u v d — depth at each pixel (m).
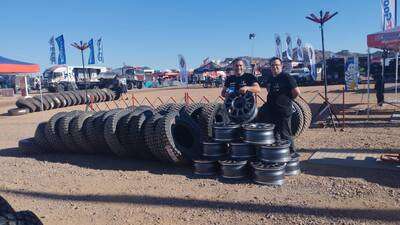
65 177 8.09
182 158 8.06
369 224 5.04
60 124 10.05
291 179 7.04
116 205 6.26
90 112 10.29
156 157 8.55
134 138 8.74
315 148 9.42
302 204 5.82
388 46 13.55
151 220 5.57
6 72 23.69
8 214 3.11
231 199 6.20
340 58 42.72
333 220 5.21
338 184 6.60
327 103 13.12
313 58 37.91
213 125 7.74
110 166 8.82
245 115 7.69
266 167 6.77
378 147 9.20
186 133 8.48
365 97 23.36
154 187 7.04
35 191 7.21
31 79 59.81
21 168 9.06
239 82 8.05
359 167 7.49
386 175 6.95
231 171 7.12
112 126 8.98
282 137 7.55
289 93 7.54
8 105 32.91
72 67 53.41
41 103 24.81
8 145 12.38
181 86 62.44
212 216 5.59
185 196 6.46
